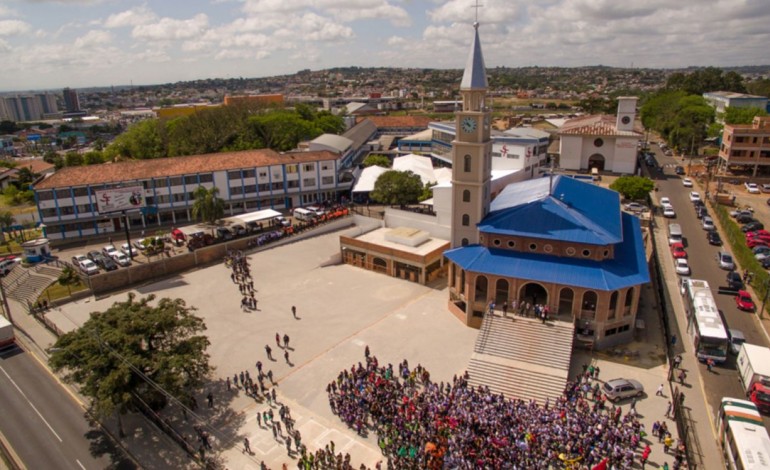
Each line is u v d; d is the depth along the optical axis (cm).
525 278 5866
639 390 4906
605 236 5916
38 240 9256
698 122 16212
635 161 13788
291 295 7638
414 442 4291
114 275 8006
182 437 4562
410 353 5878
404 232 8638
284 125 15362
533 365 5369
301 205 12119
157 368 4519
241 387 5341
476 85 6512
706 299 6038
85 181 10025
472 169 6744
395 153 17138
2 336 6384
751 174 13450
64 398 5375
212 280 8306
